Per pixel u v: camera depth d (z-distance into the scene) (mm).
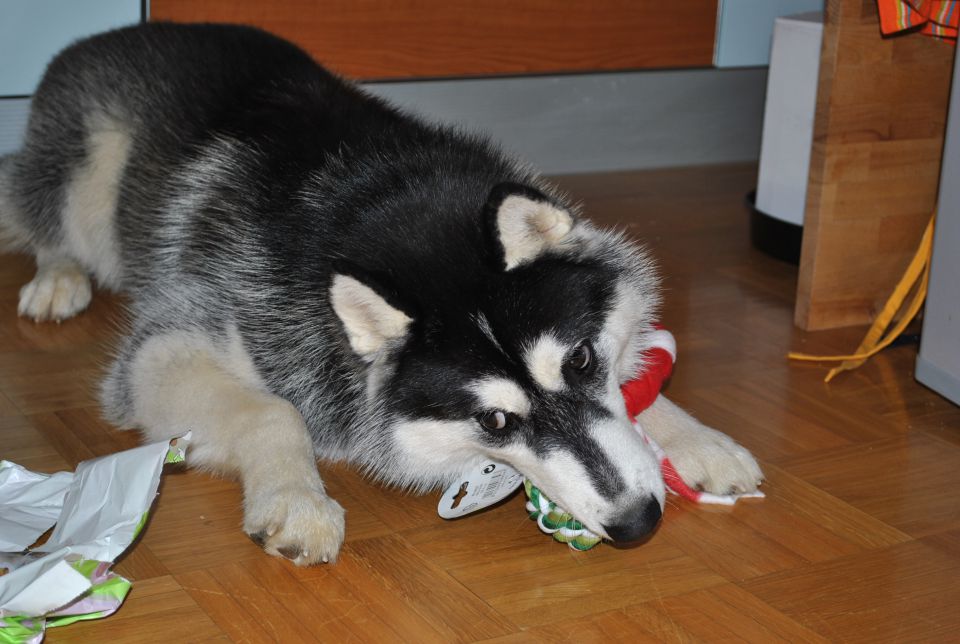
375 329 1595
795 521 1676
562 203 1720
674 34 2828
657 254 2328
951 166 1814
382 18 2486
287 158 1773
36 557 1541
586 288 1606
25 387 1868
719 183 2900
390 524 1673
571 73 2791
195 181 1832
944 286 1846
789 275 2279
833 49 1988
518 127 2816
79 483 1587
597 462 1567
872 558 1622
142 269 1908
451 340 1576
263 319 1714
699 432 1738
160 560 1600
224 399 1704
